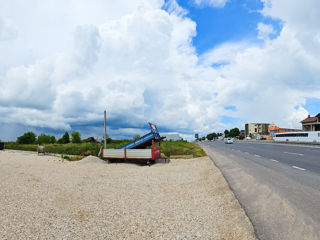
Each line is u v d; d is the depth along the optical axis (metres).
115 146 26.50
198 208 5.41
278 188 6.45
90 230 4.17
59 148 27.36
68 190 7.21
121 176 10.09
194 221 4.59
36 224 4.41
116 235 3.98
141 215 4.96
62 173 10.65
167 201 6.07
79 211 5.22
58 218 4.75
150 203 5.88
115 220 4.67
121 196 6.59
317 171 9.33
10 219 4.63
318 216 4.29
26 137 46.72
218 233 4.02
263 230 3.94
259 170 9.90
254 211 4.89
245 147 30.44
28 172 10.57
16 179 8.70
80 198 6.34
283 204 5.08
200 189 7.43
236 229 4.09
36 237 3.87
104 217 4.84
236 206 5.29
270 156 16.44
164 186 7.96
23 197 6.23
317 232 3.68
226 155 18.58
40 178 9.15
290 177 8.05
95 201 6.06
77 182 8.55
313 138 39.31
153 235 3.98
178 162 15.24
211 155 18.98
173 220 4.66
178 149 25.55
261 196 5.89
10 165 13.06
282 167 10.62
